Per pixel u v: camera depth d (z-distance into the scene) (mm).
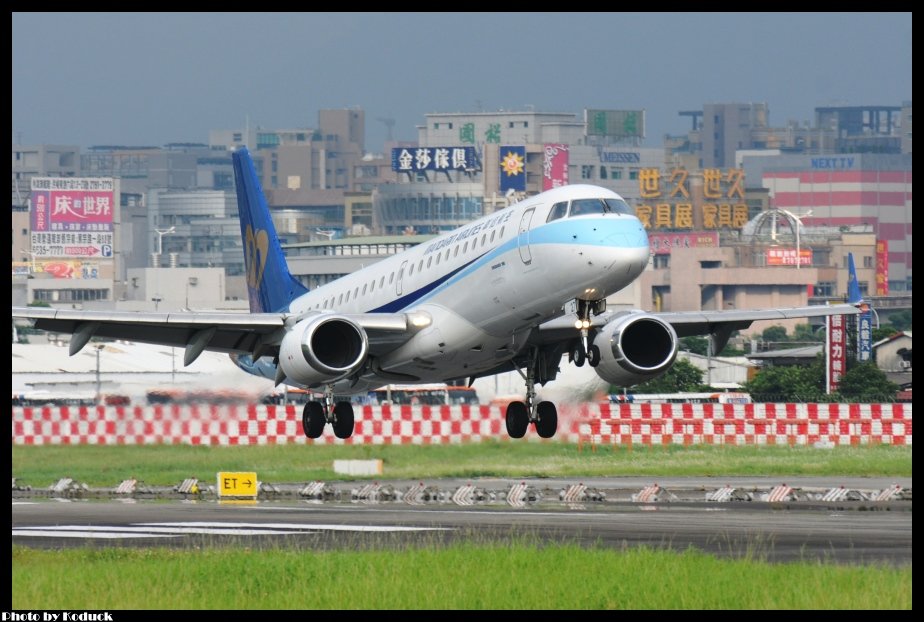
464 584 72000
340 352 129875
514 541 87062
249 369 168125
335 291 152375
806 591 69312
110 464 172625
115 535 101938
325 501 133125
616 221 116375
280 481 156000
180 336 139750
